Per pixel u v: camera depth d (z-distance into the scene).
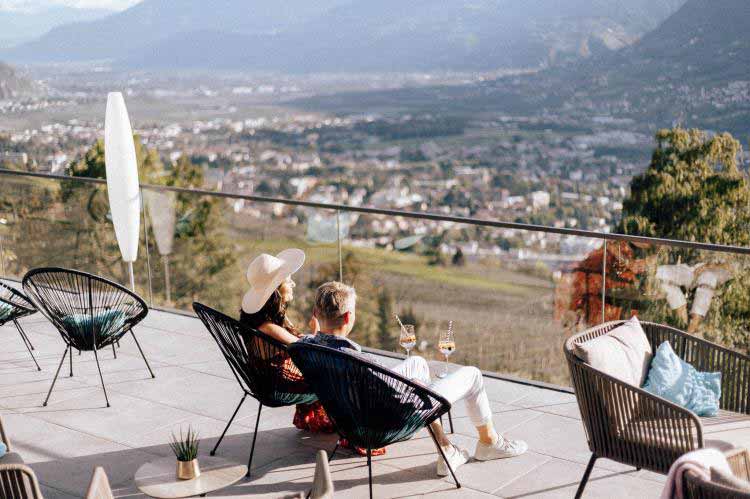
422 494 3.34
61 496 3.39
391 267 6.04
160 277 6.88
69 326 4.36
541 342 5.63
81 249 7.18
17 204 7.40
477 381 3.54
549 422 4.05
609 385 2.96
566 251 5.28
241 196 6.36
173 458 3.72
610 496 3.28
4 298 4.98
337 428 3.33
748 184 17.97
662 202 18.72
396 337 6.18
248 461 3.69
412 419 3.19
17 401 4.49
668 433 2.85
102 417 4.26
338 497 3.34
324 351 3.07
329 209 6.05
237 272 6.50
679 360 3.38
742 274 4.79
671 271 4.93
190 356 5.22
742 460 2.76
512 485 3.40
